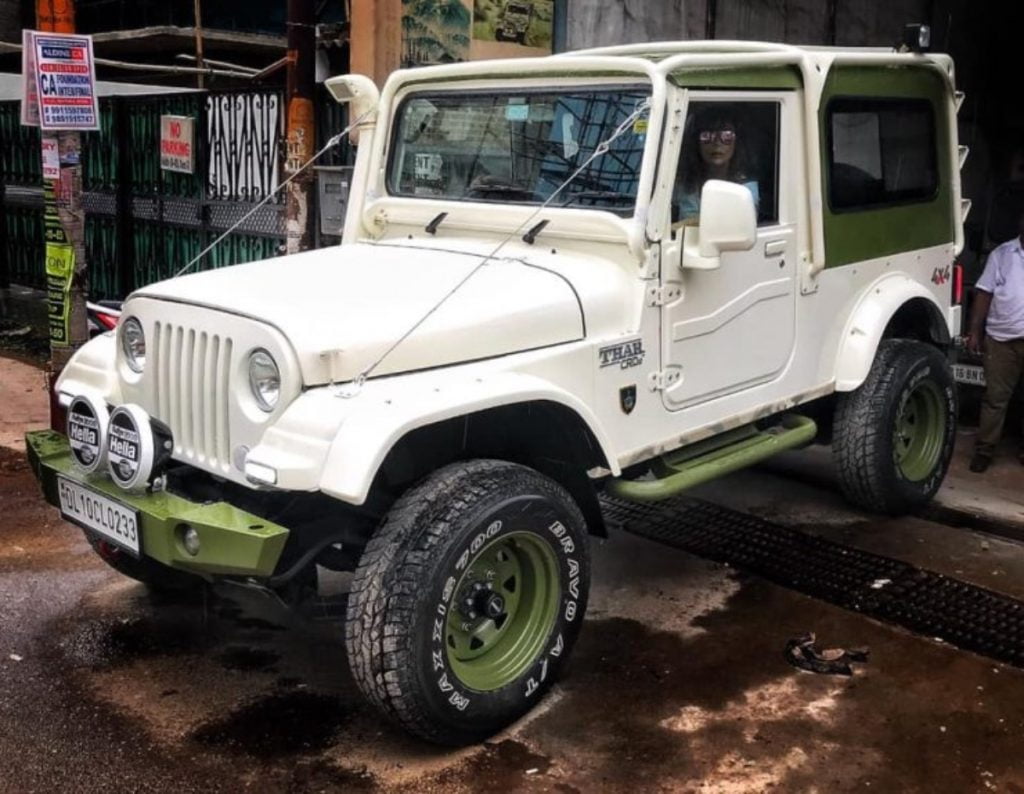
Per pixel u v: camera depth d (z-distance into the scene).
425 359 3.35
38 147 10.83
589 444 3.71
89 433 3.54
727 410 4.28
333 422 3.05
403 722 3.23
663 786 3.23
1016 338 5.84
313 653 4.03
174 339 3.48
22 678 3.80
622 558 4.93
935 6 8.80
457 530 3.19
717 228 3.67
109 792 3.17
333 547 3.66
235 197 8.30
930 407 5.44
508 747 3.43
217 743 3.43
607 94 3.91
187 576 4.41
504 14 7.46
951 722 3.59
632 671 3.90
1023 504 5.63
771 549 5.03
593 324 3.74
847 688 3.80
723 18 7.99
